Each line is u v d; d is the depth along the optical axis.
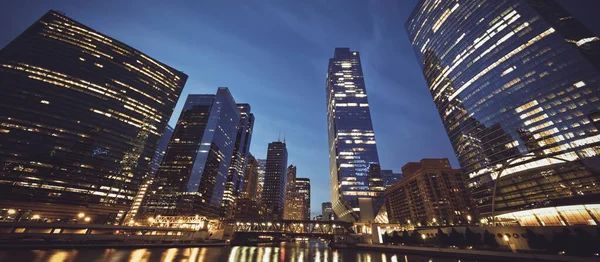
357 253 85.75
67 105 122.25
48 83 120.75
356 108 198.62
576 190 86.38
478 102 130.12
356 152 172.00
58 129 116.12
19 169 102.19
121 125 138.75
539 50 105.44
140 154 143.25
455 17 152.75
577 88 91.38
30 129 109.12
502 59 119.38
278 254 80.94
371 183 158.12
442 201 149.88
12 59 116.50
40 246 56.59
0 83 109.25
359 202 147.25
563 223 88.44
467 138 136.75
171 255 64.44
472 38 138.25
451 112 152.12
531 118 103.50
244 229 124.00
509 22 119.69
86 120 125.81
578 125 89.12
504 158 112.50
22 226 62.22
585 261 35.12
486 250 52.75
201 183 195.12
